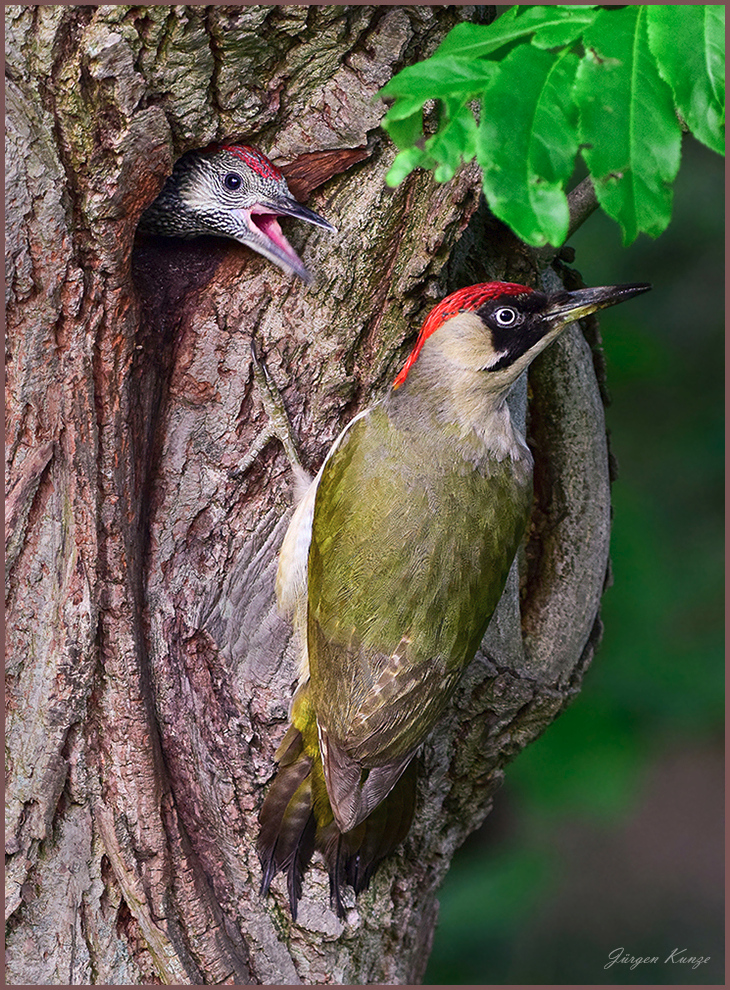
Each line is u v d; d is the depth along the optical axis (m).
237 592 7.56
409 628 6.97
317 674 7.11
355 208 7.26
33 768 7.01
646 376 13.79
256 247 7.35
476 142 4.26
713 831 15.53
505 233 8.02
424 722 7.06
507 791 12.39
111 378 6.88
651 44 4.56
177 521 7.45
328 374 7.47
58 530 6.98
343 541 7.09
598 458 8.82
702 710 12.51
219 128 6.94
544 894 13.61
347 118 7.07
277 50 6.87
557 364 8.59
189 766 7.45
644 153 4.41
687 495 13.66
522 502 7.47
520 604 8.83
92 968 7.09
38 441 6.93
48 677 6.98
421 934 8.83
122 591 7.07
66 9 6.37
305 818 7.43
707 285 13.53
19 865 7.04
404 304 7.43
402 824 7.75
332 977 7.71
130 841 7.14
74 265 6.68
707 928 14.51
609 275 13.62
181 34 6.47
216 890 7.52
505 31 4.84
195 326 7.35
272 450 7.52
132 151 6.54
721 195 13.29
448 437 7.18
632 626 12.97
